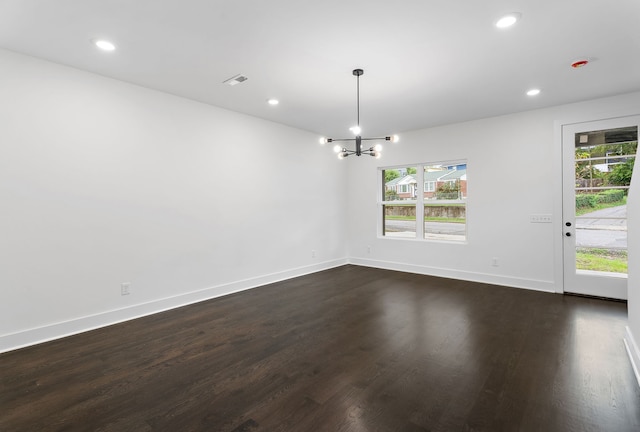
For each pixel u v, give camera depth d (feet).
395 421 6.00
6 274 9.07
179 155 12.92
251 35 8.28
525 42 8.64
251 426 5.89
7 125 9.06
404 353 8.73
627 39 8.47
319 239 19.62
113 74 10.76
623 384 7.14
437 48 8.96
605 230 13.35
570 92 12.44
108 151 11.01
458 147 16.88
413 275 18.19
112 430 5.82
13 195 9.16
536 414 6.17
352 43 8.69
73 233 10.27
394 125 17.38
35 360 8.45
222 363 8.27
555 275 14.35
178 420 6.07
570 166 13.94
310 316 11.71
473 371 7.77
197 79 11.17
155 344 9.42
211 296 14.03
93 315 10.67
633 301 8.27
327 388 7.11
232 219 14.88
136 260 11.72
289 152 17.63
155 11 7.24
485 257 16.22
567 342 9.30
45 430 5.82
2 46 8.87
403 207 19.88
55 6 7.05
